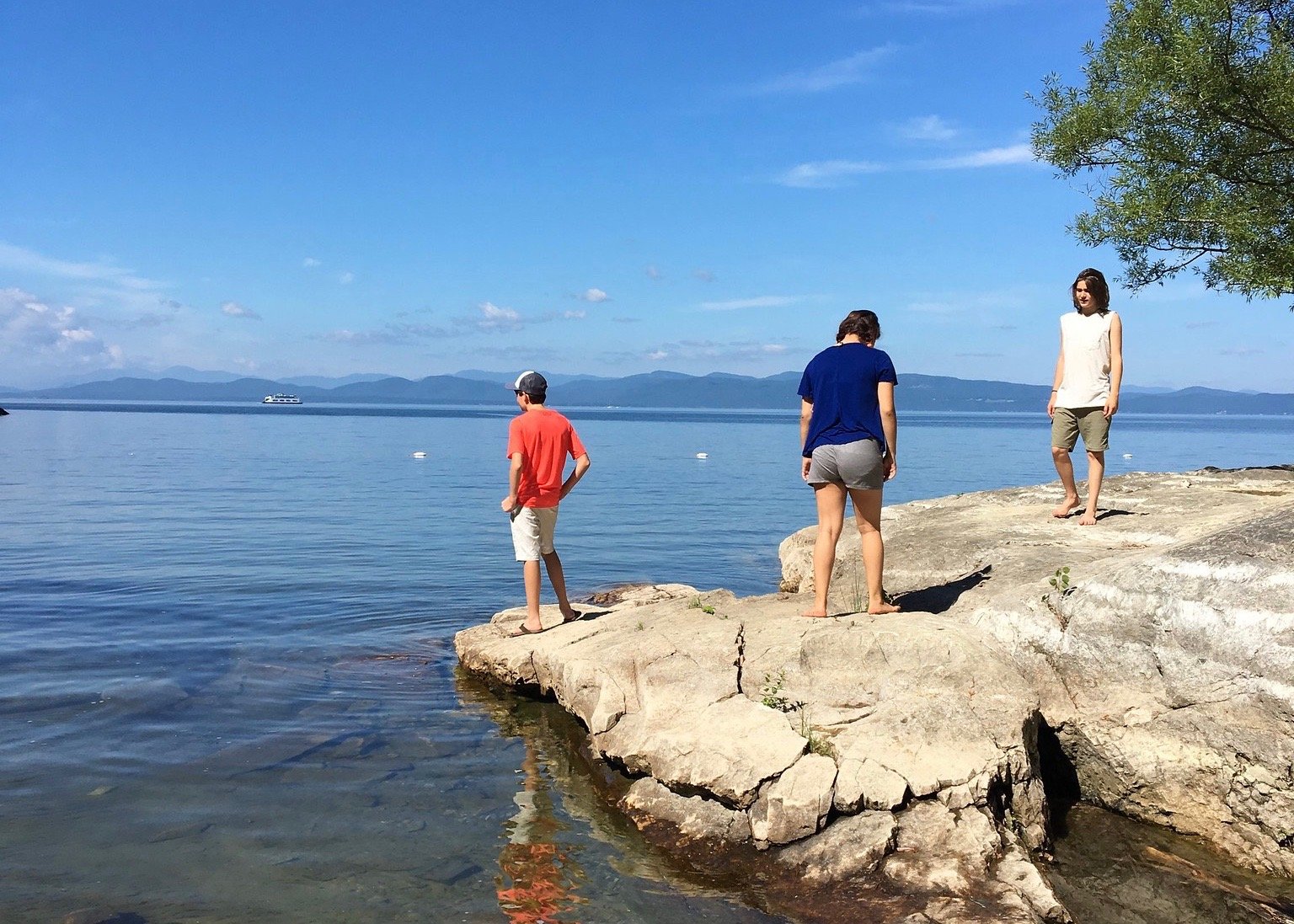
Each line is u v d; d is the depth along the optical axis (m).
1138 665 5.73
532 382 8.62
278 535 17.31
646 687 6.31
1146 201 12.81
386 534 17.64
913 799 5.02
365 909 4.44
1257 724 5.17
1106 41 13.23
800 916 4.40
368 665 8.82
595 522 20.62
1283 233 12.41
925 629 6.20
